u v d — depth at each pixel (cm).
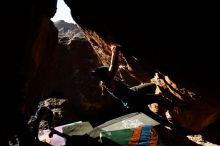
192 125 616
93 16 624
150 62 539
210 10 324
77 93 1123
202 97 495
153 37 444
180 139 654
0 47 439
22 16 483
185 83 486
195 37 371
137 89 455
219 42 351
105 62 910
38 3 558
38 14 541
